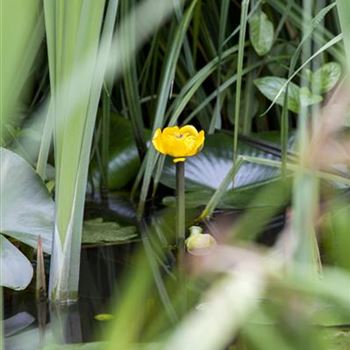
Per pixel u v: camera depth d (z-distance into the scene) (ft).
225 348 5.18
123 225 6.47
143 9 5.87
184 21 6.60
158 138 6.09
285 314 4.24
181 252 6.10
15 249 5.76
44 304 5.73
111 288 5.82
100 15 5.35
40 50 6.38
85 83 5.45
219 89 6.85
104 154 6.91
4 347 5.45
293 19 6.82
